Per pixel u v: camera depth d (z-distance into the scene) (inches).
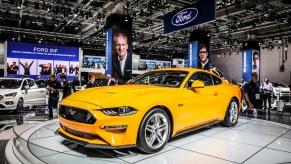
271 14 482.0
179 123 134.8
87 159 112.3
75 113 116.1
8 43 724.7
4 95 273.7
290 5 456.4
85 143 110.7
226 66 1072.8
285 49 855.1
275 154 121.7
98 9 500.1
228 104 183.2
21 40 789.9
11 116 261.9
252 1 428.1
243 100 295.1
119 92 123.4
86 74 869.2
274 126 193.5
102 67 919.7
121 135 110.0
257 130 177.5
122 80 415.8
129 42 438.6
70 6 482.6
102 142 108.7
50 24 722.2
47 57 783.7
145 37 864.3
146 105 114.9
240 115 265.9
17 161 109.3
